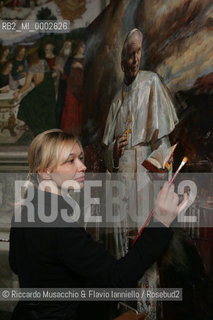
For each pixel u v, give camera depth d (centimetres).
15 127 471
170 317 172
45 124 443
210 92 145
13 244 148
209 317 141
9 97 476
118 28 269
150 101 202
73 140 143
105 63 299
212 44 146
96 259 118
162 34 192
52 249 123
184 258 160
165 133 182
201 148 149
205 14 152
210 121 144
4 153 469
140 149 210
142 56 218
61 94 423
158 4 199
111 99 276
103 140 286
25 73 467
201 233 147
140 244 120
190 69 162
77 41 404
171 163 174
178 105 171
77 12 406
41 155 139
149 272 196
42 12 447
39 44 453
